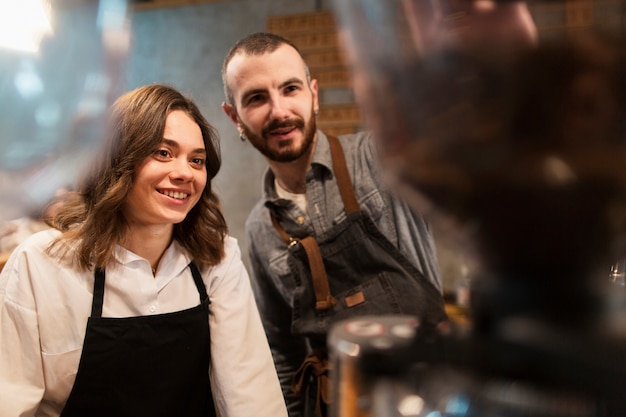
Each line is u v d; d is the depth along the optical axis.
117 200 1.03
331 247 1.24
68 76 0.32
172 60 3.38
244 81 1.29
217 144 1.25
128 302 1.11
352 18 0.29
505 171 0.25
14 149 0.31
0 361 1.02
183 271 1.20
